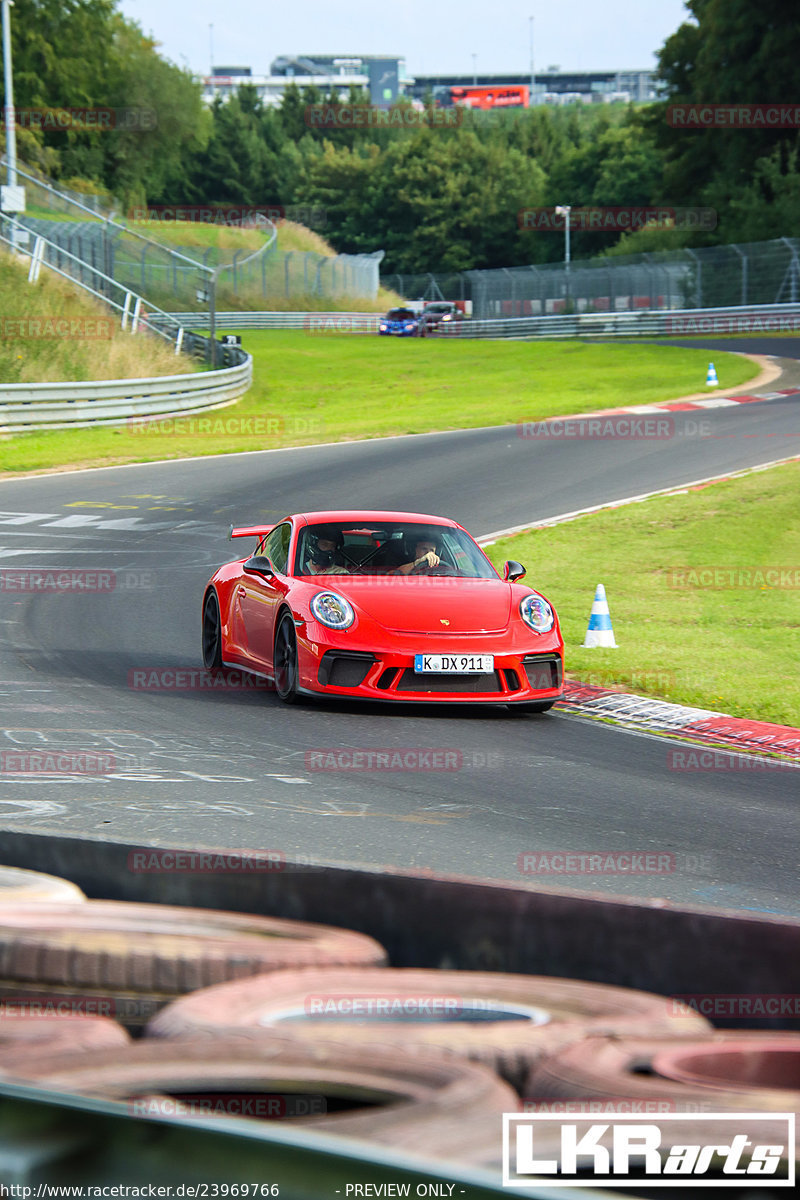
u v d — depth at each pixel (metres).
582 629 32.84
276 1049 3.58
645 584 40.16
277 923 5.46
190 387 92.00
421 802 16.64
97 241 126.69
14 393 77.88
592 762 19.92
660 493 56.34
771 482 57.09
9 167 125.50
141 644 30.14
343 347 167.88
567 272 184.38
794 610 36.66
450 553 26.17
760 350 128.50
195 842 13.91
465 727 22.42
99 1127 3.01
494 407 98.00
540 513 52.78
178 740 20.23
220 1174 2.84
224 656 26.89
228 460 70.25
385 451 72.56
